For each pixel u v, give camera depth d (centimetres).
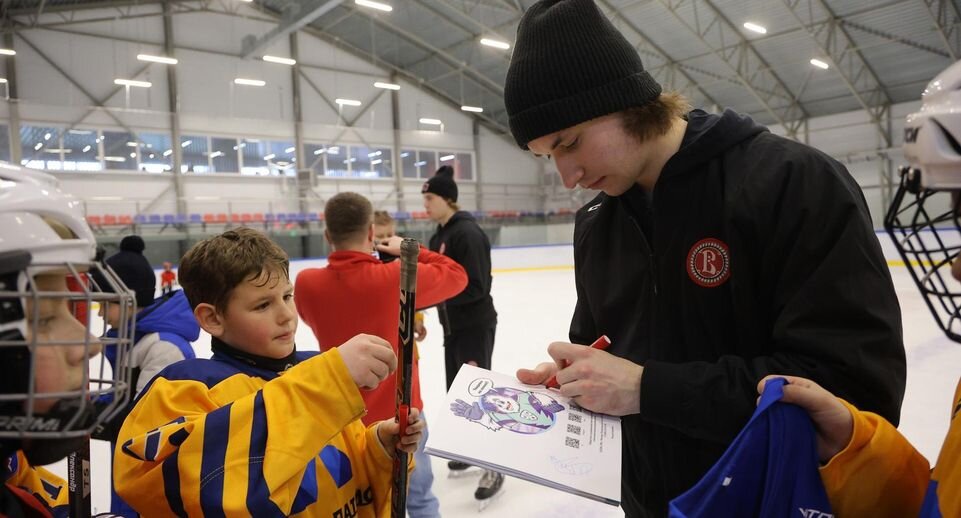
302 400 84
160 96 1552
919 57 1474
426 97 1989
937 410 341
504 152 2147
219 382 102
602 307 119
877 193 1698
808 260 89
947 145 63
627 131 99
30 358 60
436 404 399
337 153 1803
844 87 1659
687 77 1747
